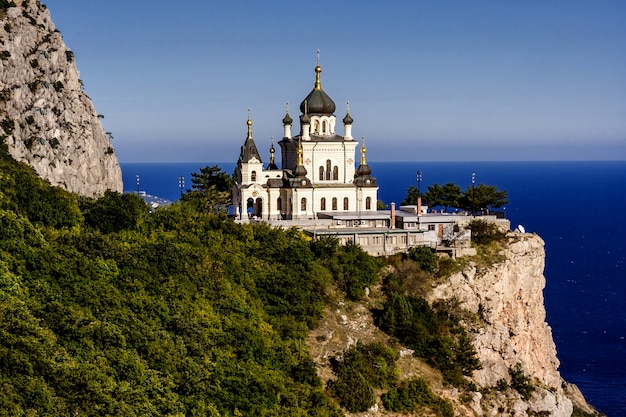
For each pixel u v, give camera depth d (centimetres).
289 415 11850
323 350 13925
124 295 12412
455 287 16112
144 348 11350
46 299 11431
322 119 19300
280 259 15400
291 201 18250
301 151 18450
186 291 13288
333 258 15862
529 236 17950
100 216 14725
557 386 17912
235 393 11594
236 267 14725
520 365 15900
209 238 15338
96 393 9912
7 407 8919
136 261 13262
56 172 17025
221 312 13338
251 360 12412
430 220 18062
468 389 14462
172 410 10681
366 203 18950
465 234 17238
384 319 14900
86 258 12731
